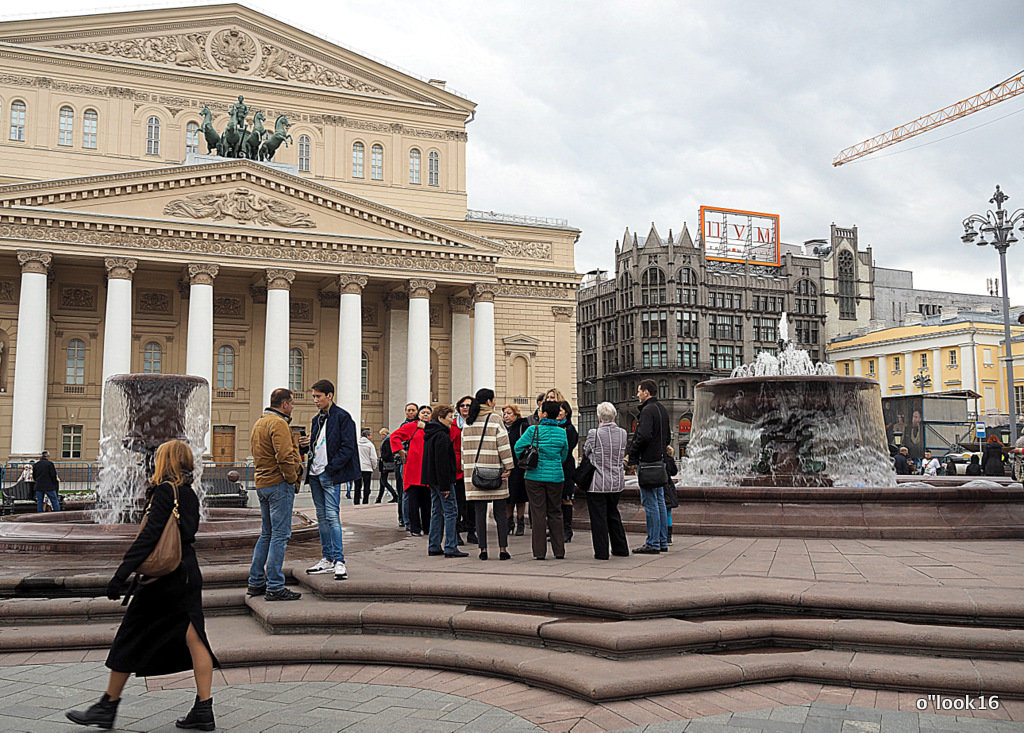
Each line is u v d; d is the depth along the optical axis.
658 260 97.25
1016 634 8.50
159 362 57.56
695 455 21.11
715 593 9.84
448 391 63.50
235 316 59.28
